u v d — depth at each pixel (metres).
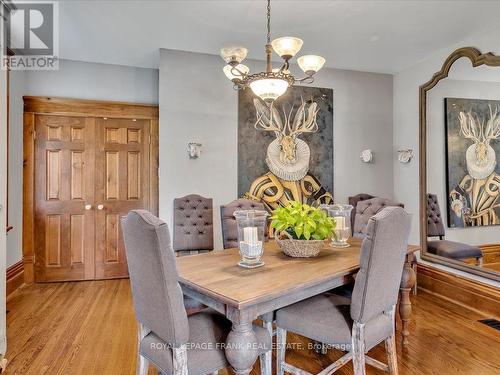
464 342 2.52
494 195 3.09
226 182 3.85
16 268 3.66
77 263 4.03
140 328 1.63
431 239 3.82
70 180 4.01
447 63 3.62
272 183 3.99
